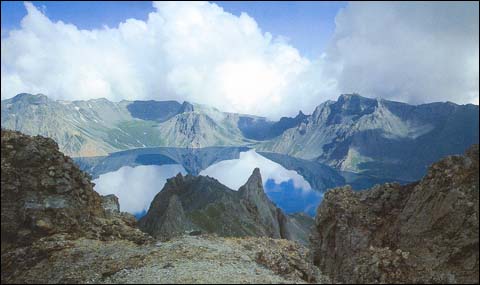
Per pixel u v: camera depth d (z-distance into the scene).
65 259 33.06
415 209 31.81
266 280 26.48
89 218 41.38
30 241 36.16
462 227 28.02
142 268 29.92
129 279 27.67
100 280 28.92
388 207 35.19
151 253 33.22
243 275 27.36
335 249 35.16
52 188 40.22
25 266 33.00
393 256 29.61
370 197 36.84
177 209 113.50
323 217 37.94
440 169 31.75
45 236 36.75
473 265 26.48
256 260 31.97
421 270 28.02
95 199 45.19
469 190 29.17
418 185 33.03
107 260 32.47
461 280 26.14
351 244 33.94
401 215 32.75
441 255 27.89
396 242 31.84
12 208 37.50
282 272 30.12
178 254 32.62
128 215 50.09
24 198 38.16
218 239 38.72
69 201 40.41
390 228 33.25
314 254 37.34
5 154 39.78
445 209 29.09
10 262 33.69
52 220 38.00
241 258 32.00
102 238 38.44
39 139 42.72
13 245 35.84
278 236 140.38
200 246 34.97
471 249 27.09
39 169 40.34
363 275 29.64
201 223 122.12
